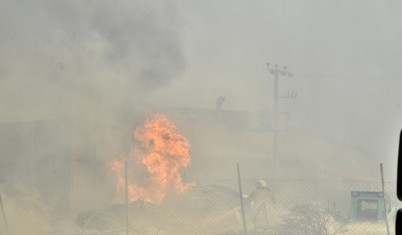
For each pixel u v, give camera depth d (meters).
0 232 19.19
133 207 19.52
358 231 21.03
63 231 20.11
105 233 18.33
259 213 20.67
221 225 19.52
